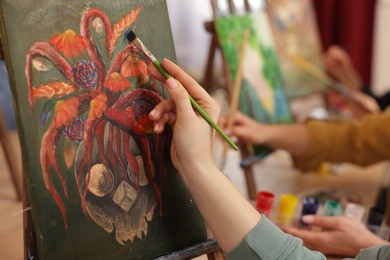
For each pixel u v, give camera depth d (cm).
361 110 168
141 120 70
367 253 68
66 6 62
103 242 64
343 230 90
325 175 142
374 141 128
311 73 167
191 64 207
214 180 65
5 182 126
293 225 99
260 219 65
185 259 72
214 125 67
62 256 60
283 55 158
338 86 172
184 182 69
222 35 121
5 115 156
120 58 68
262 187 130
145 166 70
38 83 59
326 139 129
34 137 58
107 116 66
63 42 62
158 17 73
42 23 60
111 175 66
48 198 59
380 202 126
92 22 65
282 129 129
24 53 58
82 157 63
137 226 68
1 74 153
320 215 99
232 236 64
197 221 74
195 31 205
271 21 155
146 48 69
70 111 62
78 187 62
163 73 68
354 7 236
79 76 63
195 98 69
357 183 138
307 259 64
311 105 189
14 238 92
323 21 234
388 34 268
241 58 123
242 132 119
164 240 70
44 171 59
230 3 132
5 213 105
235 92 120
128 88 68
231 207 64
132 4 70
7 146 114
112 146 66
